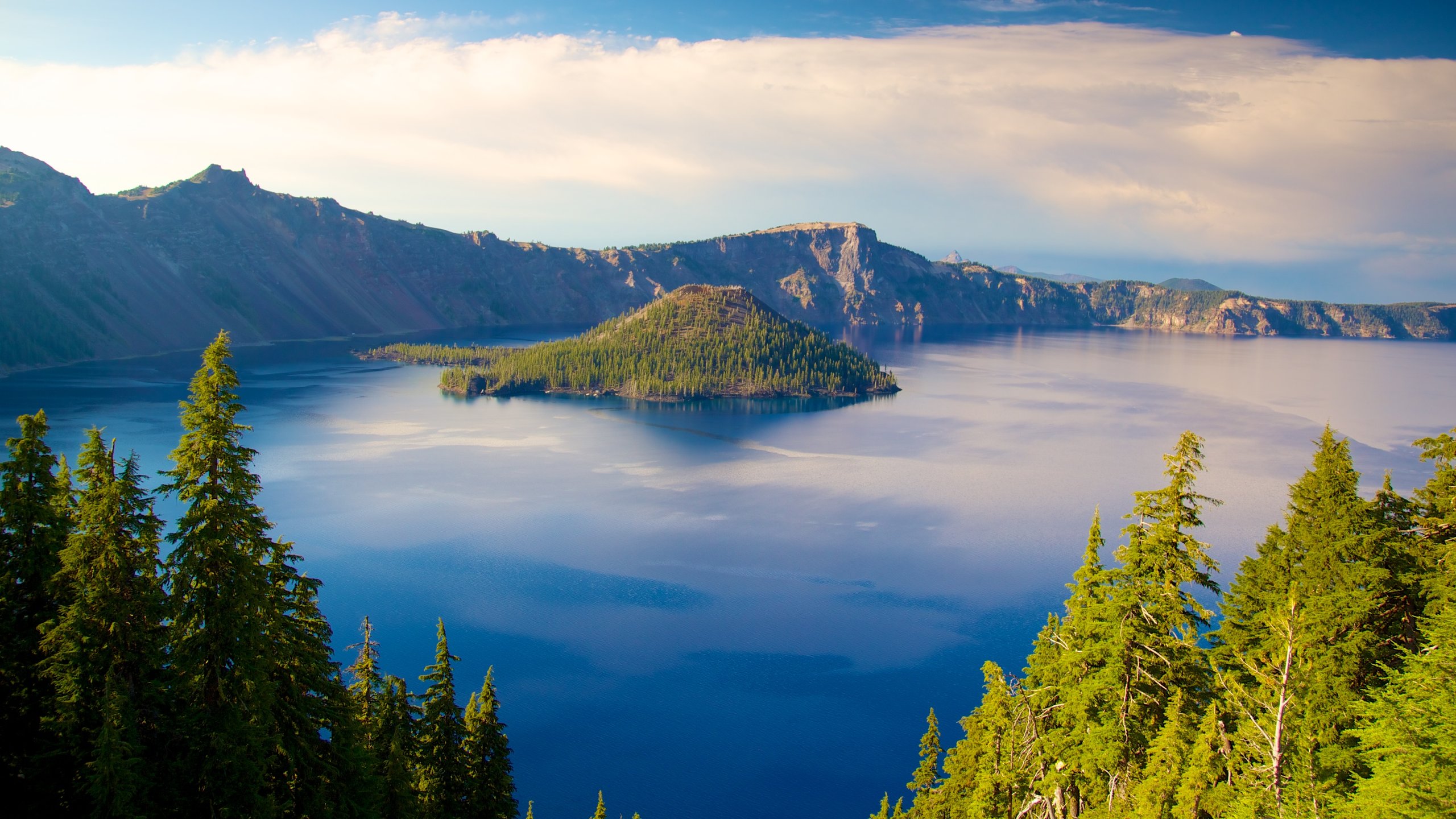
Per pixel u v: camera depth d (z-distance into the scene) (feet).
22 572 139.95
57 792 130.93
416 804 173.47
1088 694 158.10
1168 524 152.76
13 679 134.62
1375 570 164.25
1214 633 189.06
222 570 130.00
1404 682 130.93
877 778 354.33
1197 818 136.67
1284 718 140.67
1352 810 121.39
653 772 354.95
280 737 138.21
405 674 427.33
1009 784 183.62
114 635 127.85
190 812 128.47
